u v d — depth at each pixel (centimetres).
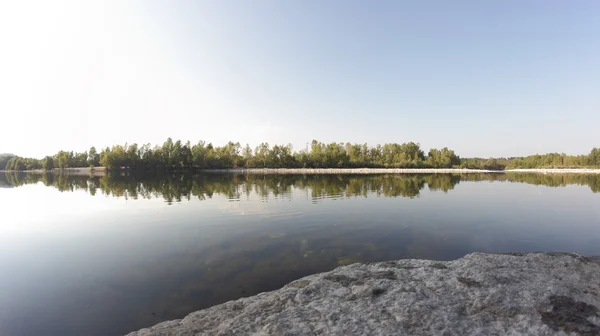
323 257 1159
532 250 1260
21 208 2489
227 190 3706
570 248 1284
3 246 1360
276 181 5416
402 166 12556
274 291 793
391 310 575
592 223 1761
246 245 1322
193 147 12412
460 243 1352
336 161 12419
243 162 13188
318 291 709
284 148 12812
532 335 473
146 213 2144
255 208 2305
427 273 776
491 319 527
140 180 6184
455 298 615
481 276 715
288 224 1736
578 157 12312
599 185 4503
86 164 14275
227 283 927
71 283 947
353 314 571
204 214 2067
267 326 542
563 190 3719
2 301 836
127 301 826
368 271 836
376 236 1467
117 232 1596
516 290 627
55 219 1991
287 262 1105
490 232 1545
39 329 703
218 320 634
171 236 1492
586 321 501
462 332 491
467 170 11775
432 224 1734
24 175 10331
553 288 630
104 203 2708
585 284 655
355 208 2289
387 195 3128
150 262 1121
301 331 518
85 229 1681
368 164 12781
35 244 1395
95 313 766
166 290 888
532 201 2706
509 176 7544
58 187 4619
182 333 579
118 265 1096
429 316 543
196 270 1035
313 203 2555
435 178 6444
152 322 723
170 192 3559
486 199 2834
